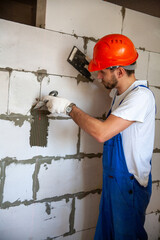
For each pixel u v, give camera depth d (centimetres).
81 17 174
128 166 149
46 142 174
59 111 145
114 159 151
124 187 149
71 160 187
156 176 231
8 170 162
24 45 155
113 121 130
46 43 163
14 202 167
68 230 194
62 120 178
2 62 150
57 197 184
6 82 153
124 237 151
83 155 192
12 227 169
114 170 150
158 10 214
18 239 173
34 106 164
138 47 204
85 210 200
